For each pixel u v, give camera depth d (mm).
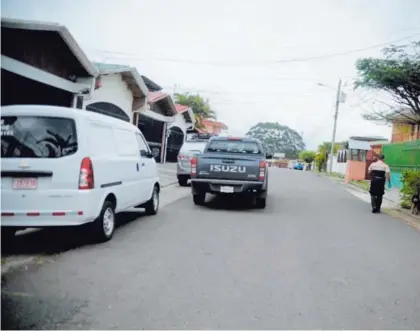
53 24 11438
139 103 20578
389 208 13898
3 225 6109
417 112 17422
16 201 6109
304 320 4141
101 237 6891
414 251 7426
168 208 11078
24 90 13055
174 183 17766
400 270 6109
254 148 12656
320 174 39312
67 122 6398
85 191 6305
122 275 5297
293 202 13656
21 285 4816
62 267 5559
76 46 12531
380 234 8906
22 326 3746
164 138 29891
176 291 4789
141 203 9094
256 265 5965
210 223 9078
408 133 29812
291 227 9031
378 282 5477
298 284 5219
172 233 7891
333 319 4195
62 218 6188
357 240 8094
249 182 10930
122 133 8109
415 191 12547
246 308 4375
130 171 8156
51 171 6164
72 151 6293
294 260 6344
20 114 6367
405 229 9789
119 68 17875
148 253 6387
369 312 4422
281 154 89562
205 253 6512
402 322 4199
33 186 6156
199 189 11203
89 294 4602
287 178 26484
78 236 7402
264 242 7441
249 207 11938
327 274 5707
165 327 3855
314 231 8734
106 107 18125
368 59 16156
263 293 4836
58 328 3740
